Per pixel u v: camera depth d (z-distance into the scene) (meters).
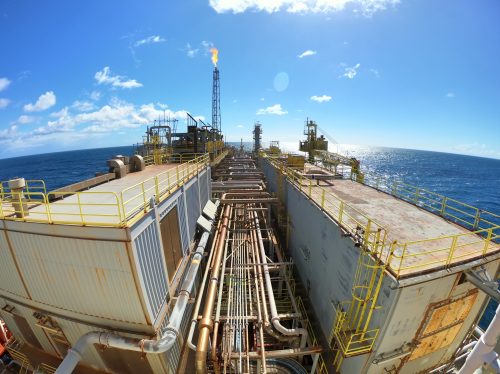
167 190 13.84
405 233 12.49
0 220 10.23
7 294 12.24
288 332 13.77
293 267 23.48
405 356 11.16
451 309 10.77
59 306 11.31
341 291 13.09
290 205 25.44
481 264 10.07
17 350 15.15
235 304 16.16
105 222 9.36
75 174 111.69
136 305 10.27
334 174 28.09
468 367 8.74
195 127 34.19
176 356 13.75
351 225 13.42
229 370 12.69
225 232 23.47
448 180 105.81
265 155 51.78
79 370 13.95
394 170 141.12
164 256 12.35
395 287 8.95
